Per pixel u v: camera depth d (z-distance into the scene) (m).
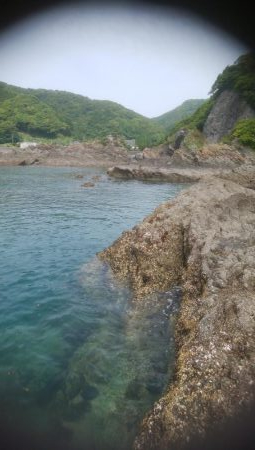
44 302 8.88
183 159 55.62
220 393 4.98
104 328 7.70
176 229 10.28
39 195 28.64
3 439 4.92
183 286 8.29
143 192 33.25
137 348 6.93
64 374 6.21
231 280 7.30
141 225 10.96
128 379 6.06
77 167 68.38
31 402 5.58
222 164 53.81
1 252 12.77
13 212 20.72
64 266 11.52
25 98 151.38
